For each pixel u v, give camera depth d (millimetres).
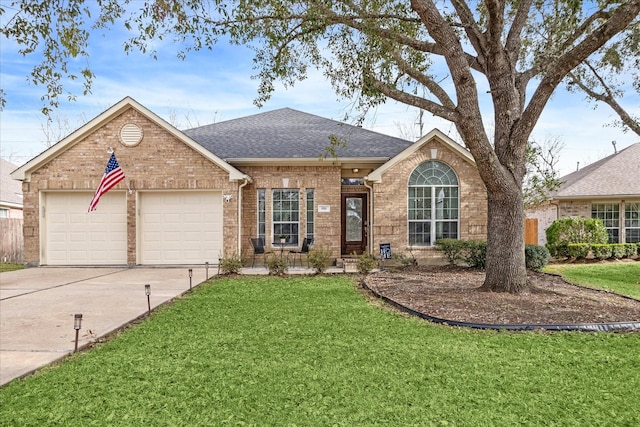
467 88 8242
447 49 8203
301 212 15016
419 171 14547
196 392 4086
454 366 4746
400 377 4426
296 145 15945
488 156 8414
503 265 8914
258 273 12680
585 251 17266
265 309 7770
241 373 4570
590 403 3826
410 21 9883
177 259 14344
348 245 16141
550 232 18266
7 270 13578
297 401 3869
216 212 14336
